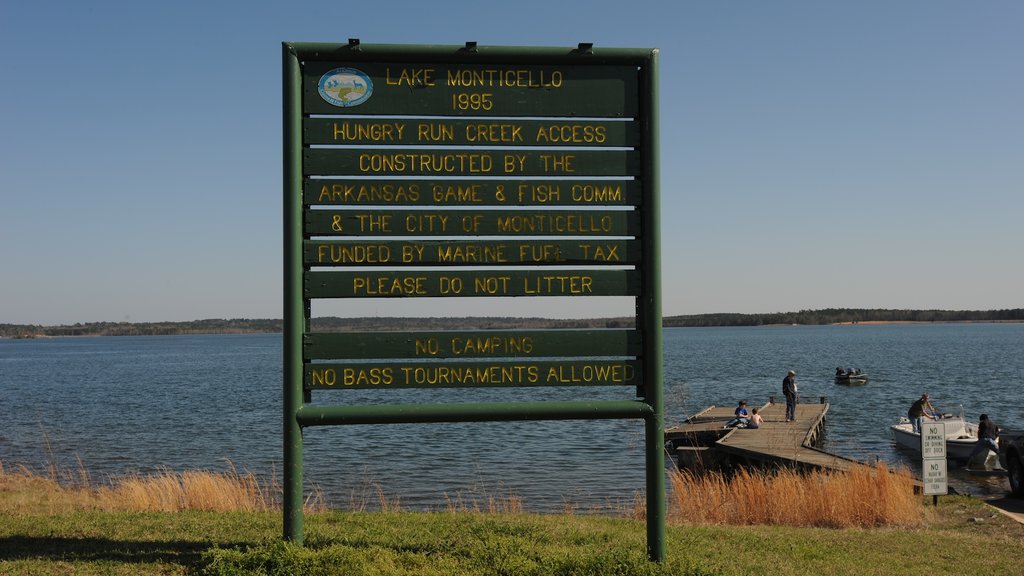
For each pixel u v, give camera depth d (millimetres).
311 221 7457
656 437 7609
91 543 8352
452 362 7562
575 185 7684
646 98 7715
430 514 11570
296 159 7402
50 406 53562
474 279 7590
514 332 7625
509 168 7645
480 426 36688
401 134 7566
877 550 10023
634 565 7211
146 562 7484
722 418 35656
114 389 69938
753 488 14195
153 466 27766
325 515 11023
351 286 7469
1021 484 18297
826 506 13461
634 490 21062
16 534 8859
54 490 16125
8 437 36906
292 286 7363
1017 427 38344
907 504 13797
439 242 7566
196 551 8008
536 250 7652
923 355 116125
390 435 34062
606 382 7680
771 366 94375
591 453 28422
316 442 32438
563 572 7176
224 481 15336
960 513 14617
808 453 23781
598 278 7695
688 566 7352
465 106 7633
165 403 54844
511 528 9625
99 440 35500
